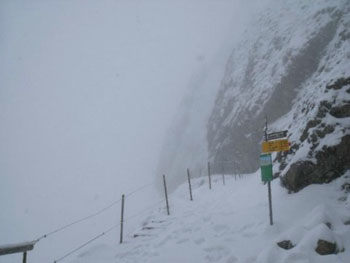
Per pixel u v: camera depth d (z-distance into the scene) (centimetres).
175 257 632
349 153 695
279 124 2780
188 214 1097
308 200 680
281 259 478
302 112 1060
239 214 841
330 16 2912
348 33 2586
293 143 959
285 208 704
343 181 679
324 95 849
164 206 1496
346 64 899
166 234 852
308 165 754
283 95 2941
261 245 578
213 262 566
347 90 794
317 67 2755
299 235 528
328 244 468
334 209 580
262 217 724
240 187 1398
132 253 746
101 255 772
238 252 570
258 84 3428
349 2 2819
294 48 3005
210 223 837
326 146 730
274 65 3291
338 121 748
